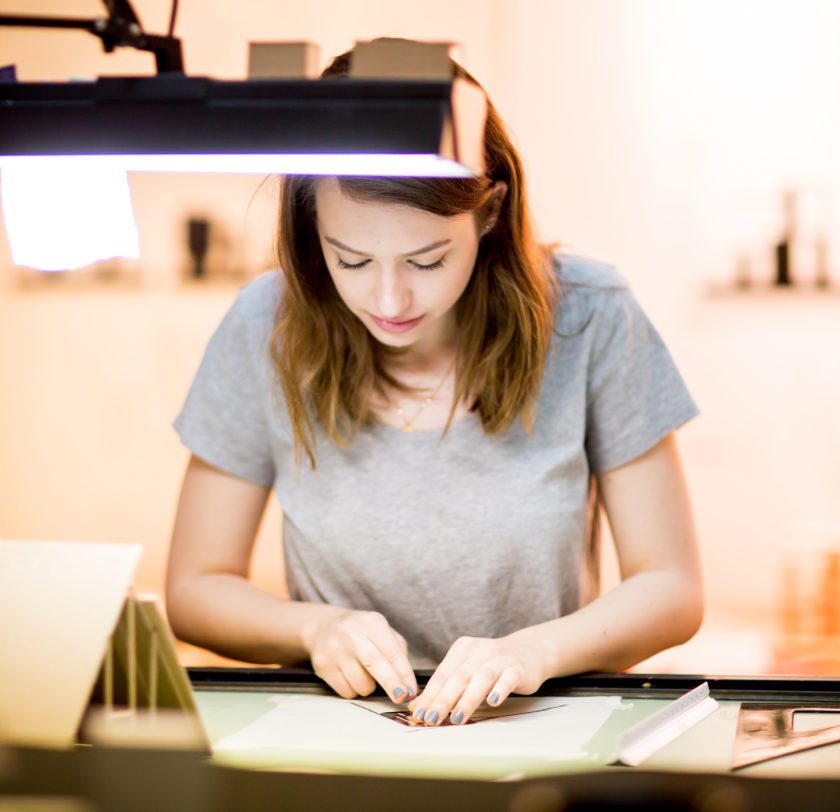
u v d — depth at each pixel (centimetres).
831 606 359
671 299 375
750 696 131
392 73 103
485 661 130
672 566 161
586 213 376
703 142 369
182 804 98
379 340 148
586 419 163
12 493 416
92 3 379
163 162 112
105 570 107
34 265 121
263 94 104
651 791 94
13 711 105
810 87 362
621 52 371
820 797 92
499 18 374
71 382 410
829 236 365
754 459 375
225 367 166
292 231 149
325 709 130
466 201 130
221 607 160
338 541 160
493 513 157
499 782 95
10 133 109
